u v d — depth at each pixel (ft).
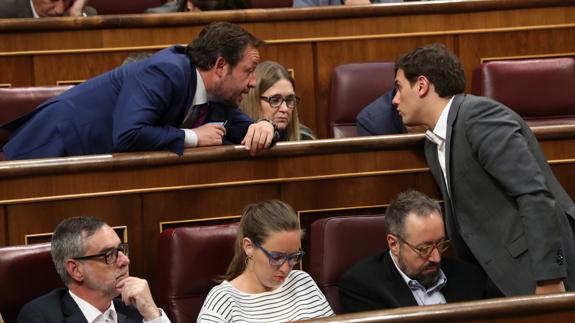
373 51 20.86
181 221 14.14
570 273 13.11
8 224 13.48
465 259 13.98
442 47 13.96
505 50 21.29
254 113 17.29
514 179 12.82
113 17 19.71
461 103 13.60
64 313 11.94
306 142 14.55
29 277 12.51
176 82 14.03
